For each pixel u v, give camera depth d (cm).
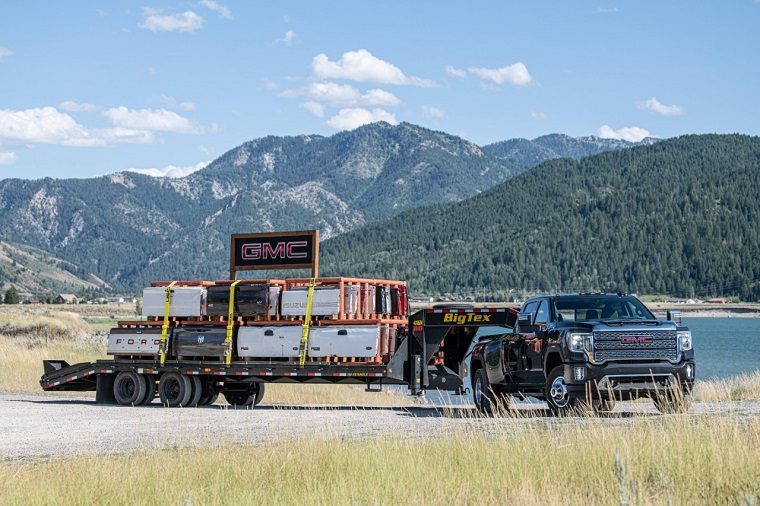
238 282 2372
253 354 2336
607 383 1728
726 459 1044
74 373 2594
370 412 2167
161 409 2339
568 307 1881
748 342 12444
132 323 2514
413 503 968
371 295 2316
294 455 1247
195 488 1069
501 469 1092
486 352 2044
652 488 984
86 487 1100
